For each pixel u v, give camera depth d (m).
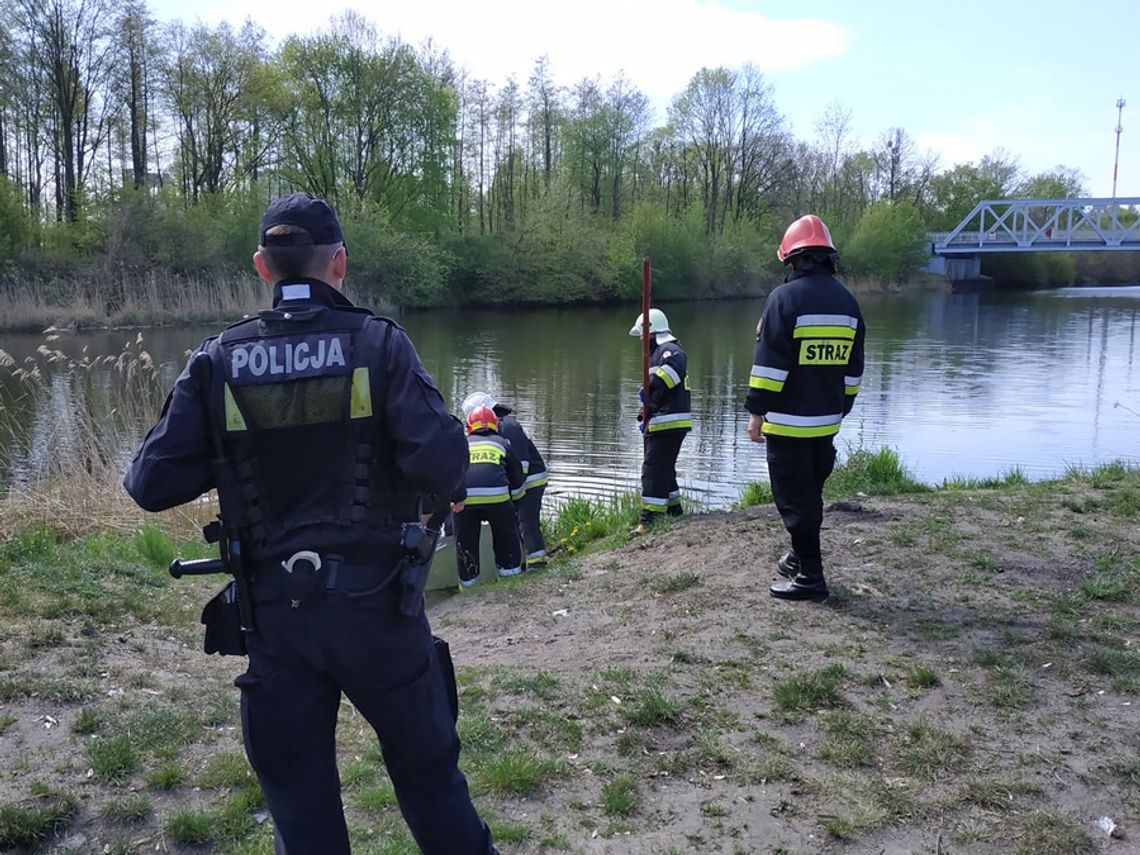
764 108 68.56
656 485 8.03
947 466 12.97
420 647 2.41
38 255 36.38
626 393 20.92
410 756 2.43
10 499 8.98
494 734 3.89
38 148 46.28
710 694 4.20
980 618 4.89
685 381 8.08
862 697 4.12
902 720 3.91
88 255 37.66
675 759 3.67
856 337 5.11
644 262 8.12
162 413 2.38
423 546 2.38
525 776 3.53
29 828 3.23
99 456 10.43
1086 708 3.97
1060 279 80.81
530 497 8.34
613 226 59.91
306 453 2.32
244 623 2.37
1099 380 22.00
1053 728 3.81
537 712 4.06
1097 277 86.69
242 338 2.39
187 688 4.38
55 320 32.28
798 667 4.43
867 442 14.59
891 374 23.23
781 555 6.14
